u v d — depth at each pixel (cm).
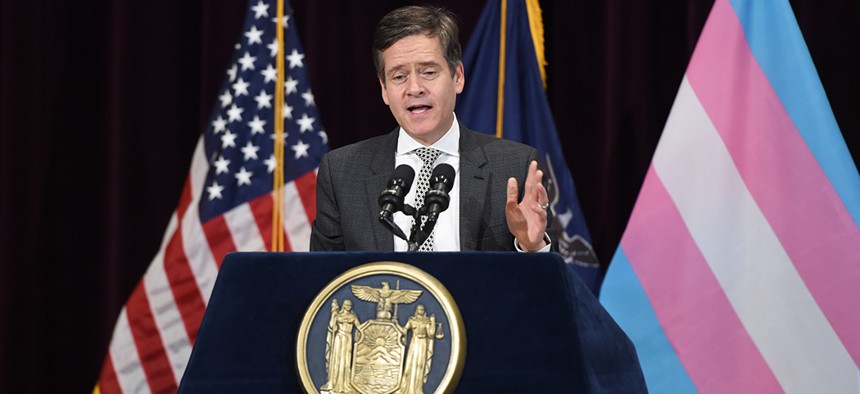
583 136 1568
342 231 894
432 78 881
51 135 1642
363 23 1625
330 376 544
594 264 1428
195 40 1667
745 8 1299
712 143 1270
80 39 1664
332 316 557
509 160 898
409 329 547
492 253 564
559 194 1430
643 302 1255
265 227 1466
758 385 1206
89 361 1636
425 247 870
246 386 556
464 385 535
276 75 1496
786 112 1251
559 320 539
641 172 1550
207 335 569
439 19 892
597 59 1566
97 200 1648
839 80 1501
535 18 1484
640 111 1552
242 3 1631
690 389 1226
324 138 1486
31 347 1611
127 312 1455
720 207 1252
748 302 1223
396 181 743
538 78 1466
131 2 1634
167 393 1440
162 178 1634
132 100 1630
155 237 1627
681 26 1572
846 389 1184
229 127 1480
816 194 1220
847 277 1193
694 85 1293
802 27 1502
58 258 1638
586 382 522
